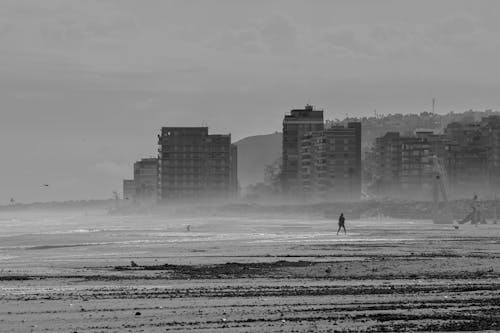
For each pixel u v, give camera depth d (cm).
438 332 13975
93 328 14562
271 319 15300
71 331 14312
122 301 17525
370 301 17325
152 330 14375
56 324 14925
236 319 15325
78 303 17250
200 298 17938
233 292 18912
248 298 17900
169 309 16450
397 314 15675
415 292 18638
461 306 16562
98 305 16988
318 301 17388
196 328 14512
